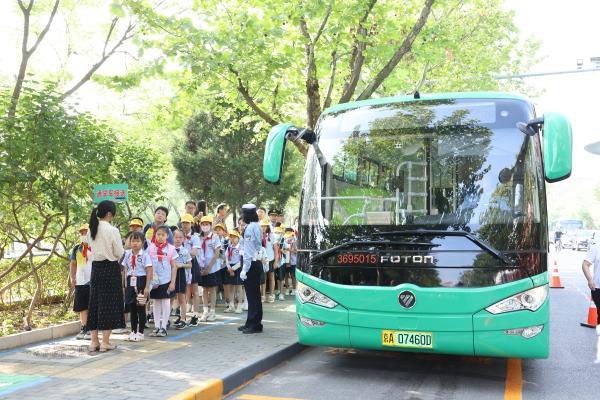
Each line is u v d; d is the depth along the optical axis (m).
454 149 6.48
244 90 13.76
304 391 6.21
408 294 6.09
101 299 7.40
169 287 8.56
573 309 13.04
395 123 6.80
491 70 22.59
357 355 8.05
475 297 5.91
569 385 6.54
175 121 14.88
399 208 6.41
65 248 11.04
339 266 6.45
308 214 6.84
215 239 10.48
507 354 5.88
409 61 16.50
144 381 5.91
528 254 5.96
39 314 10.30
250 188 28.83
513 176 6.23
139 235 8.36
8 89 9.66
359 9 11.88
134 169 11.59
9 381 5.90
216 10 13.03
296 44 13.12
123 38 11.95
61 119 8.66
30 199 8.98
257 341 8.24
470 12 20.05
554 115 6.02
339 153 6.91
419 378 6.75
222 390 5.99
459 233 6.07
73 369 6.45
